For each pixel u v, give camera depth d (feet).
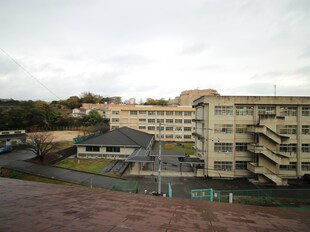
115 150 125.70
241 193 72.08
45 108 258.98
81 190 18.03
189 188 81.15
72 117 277.64
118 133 144.97
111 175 90.89
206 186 84.23
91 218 11.60
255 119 100.12
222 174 98.02
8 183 18.85
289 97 98.58
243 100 99.66
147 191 75.41
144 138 153.48
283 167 99.40
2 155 126.41
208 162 99.04
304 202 67.77
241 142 100.22
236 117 100.58
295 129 100.07
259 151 91.35
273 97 98.94
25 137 163.53
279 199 69.62
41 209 12.48
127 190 69.56
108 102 464.24
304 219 14.79
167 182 87.61
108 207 13.75
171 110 210.38
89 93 465.88
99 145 124.57
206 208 15.33
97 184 79.36
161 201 16.12
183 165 114.21
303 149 99.55
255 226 12.54
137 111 212.84
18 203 13.32
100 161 118.42
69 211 12.49
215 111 100.42
